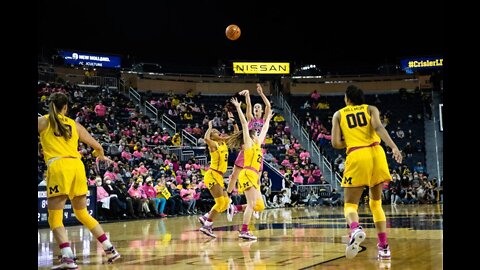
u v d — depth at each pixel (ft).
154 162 61.31
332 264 16.19
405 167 74.64
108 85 87.20
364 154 17.03
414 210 52.37
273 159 75.66
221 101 93.66
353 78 100.78
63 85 74.95
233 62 98.32
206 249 21.59
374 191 17.72
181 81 95.55
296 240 24.52
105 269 16.35
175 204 54.13
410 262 16.29
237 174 27.84
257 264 16.60
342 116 17.62
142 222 43.24
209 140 28.09
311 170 75.25
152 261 18.06
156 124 76.84
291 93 100.17
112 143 60.54
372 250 19.88
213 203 59.11
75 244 25.38
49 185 17.52
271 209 63.21
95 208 44.14
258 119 28.45
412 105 93.81
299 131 87.86
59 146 17.70
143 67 94.79
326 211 55.88
